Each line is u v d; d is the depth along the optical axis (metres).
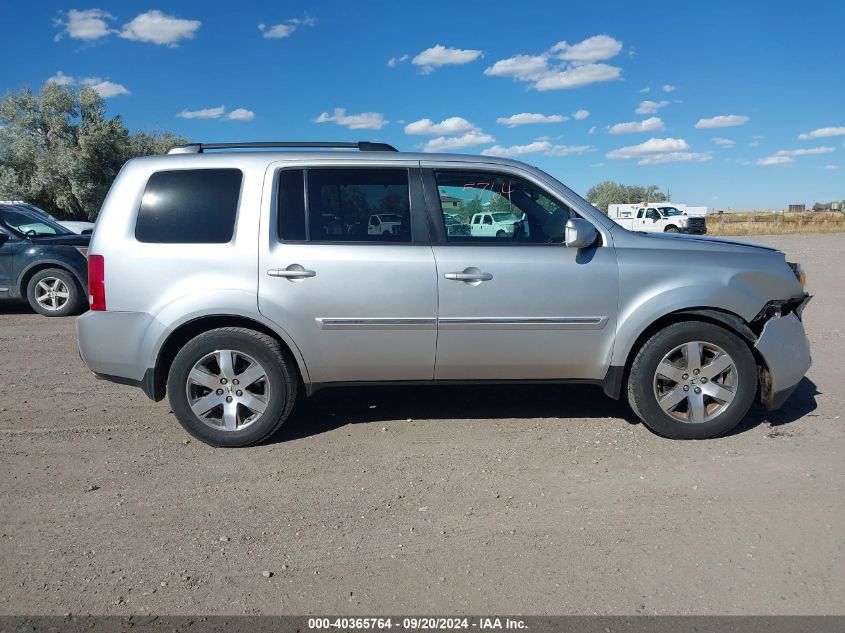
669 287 4.76
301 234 4.75
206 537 3.65
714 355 4.82
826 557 3.38
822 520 3.74
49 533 3.71
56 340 8.71
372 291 4.68
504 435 5.05
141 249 4.70
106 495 4.15
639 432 5.07
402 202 4.82
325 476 4.39
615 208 43.50
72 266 10.65
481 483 4.27
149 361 4.71
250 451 4.81
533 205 4.92
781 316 4.88
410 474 4.41
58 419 5.49
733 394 4.82
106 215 4.78
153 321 4.67
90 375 6.86
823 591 3.10
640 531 3.66
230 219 4.75
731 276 4.77
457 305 4.71
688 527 3.69
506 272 4.73
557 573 3.28
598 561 3.38
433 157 4.91
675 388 4.82
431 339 4.76
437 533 3.67
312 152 4.91
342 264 4.68
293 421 5.39
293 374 4.86
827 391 6.00
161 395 4.87
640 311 4.76
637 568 3.31
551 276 4.73
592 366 4.87
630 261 4.78
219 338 4.71
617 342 4.81
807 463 4.47
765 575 3.23
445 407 5.69
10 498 4.11
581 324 4.77
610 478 4.30
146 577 3.29
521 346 4.80
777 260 4.91
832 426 5.12
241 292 4.66
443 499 4.06
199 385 4.79
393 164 4.86
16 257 10.55
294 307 4.67
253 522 3.81
